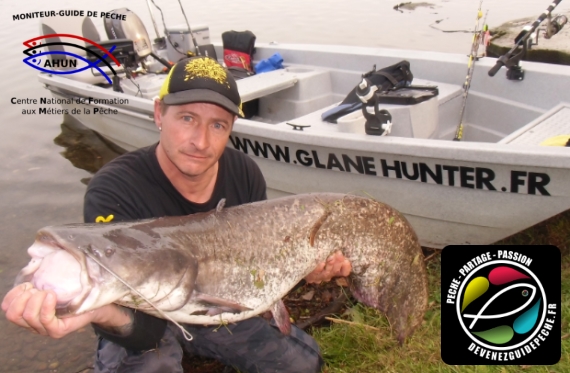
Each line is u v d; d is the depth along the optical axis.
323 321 3.31
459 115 4.84
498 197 3.40
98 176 2.31
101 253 1.66
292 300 3.54
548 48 7.64
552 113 4.05
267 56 6.20
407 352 2.86
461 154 3.26
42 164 6.00
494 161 3.19
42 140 6.49
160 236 1.90
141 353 2.32
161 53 6.46
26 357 3.24
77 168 5.90
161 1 12.89
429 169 3.48
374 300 2.69
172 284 1.86
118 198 2.24
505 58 4.22
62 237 1.60
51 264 1.55
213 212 2.18
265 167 4.31
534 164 3.09
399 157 3.52
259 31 10.49
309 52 5.79
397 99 4.03
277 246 2.27
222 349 2.75
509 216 3.46
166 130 2.21
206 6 12.49
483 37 4.79
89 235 1.68
